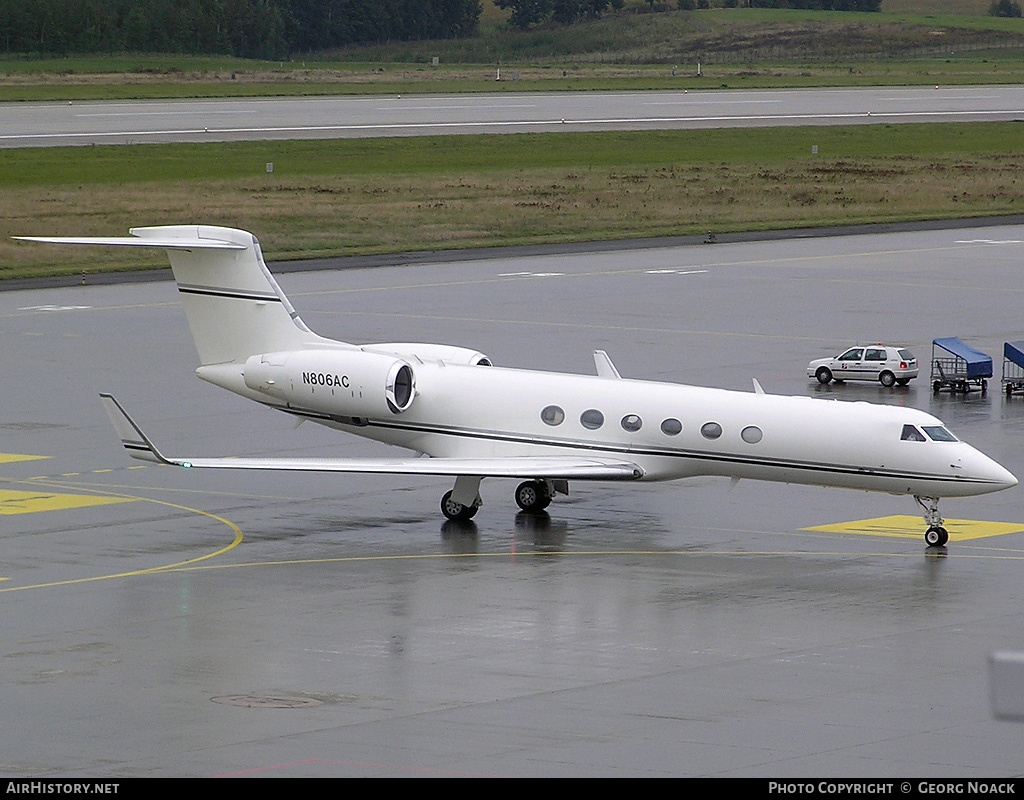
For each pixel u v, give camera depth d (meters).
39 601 112.75
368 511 145.00
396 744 81.06
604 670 95.19
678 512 143.75
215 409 193.88
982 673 94.06
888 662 96.56
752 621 106.81
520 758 78.69
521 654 98.94
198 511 144.62
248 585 117.69
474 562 125.12
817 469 131.75
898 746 80.38
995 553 127.44
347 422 147.38
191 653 99.38
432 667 96.06
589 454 138.38
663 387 138.50
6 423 185.38
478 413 142.38
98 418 188.50
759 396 135.50
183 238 151.62
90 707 88.00
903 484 129.12
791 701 88.56
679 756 78.81
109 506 146.25
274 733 83.12
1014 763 77.50
